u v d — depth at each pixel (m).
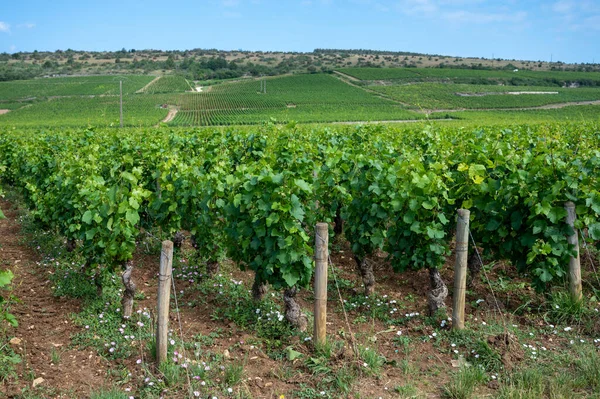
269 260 5.77
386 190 6.73
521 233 6.66
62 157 11.23
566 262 6.37
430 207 6.16
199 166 9.38
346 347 5.46
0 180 18.72
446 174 6.98
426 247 6.41
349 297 7.14
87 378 4.89
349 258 8.95
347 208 7.30
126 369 5.02
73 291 7.13
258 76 164.75
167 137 14.49
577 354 5.31
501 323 6.12
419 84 121.81
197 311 6.68
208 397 4.55
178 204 8.31
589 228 6.34
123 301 6.19
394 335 5.93
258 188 5.85
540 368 4.98
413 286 7.66
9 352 5.32
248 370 5.07
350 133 16.11
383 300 6.99
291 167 7.59
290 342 5.66
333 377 4.86
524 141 10.45
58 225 9.23
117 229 6.18
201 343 5.63
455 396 4.57
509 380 4.81
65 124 60.56
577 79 135.88
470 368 5.04
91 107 88.00
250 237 6.09
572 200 6.36
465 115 71.12
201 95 111.12
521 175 6.44
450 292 7.32
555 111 80.19
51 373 4.96
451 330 5.82
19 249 9.80
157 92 116.44
